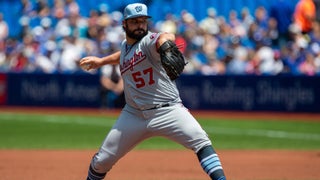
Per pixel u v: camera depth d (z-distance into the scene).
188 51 75.81
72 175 34.41
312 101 68.75
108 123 63.62
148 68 22.47
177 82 73.12
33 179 33.00
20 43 85.44
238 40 78.31
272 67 72.81
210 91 72.19
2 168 37.03
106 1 87.88
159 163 39.50
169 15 83.62
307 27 78.38
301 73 72.12
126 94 23.33
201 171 36.16
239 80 71.12
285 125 62.41
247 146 48.66
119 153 23.50
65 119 67.06
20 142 50.25
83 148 46.91
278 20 78.62
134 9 22.14
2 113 73.19
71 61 77.81
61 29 82.00
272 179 33.50
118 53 25.42
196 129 22.64
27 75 78.12
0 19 88.12
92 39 80.69
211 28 80.00
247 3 87.44
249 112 70.81
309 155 43.59
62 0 86.88
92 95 75.38
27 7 88.88
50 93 77.19
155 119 22.78
